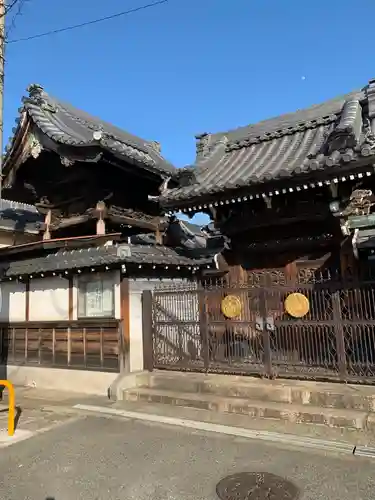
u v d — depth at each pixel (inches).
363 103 397.4
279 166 356.8
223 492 173.9
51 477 194.7
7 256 466.3
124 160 424.8
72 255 398.9
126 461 210.5
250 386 295.3
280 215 373.4
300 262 390.0
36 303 428.8
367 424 238.1
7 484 188.5
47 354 412.5
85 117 549.6
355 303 285.9
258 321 318.7
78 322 389.1
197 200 371.2
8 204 761.0
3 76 329.4
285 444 224.1
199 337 349.7
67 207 505.4
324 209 353.7
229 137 490.6
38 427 273.0
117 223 482.3
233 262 416.2
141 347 373.7
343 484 177.3
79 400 345.1
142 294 379.2
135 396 328.8
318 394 269.3
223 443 229.8
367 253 334.3
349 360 284.7
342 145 311.9
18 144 456.1
